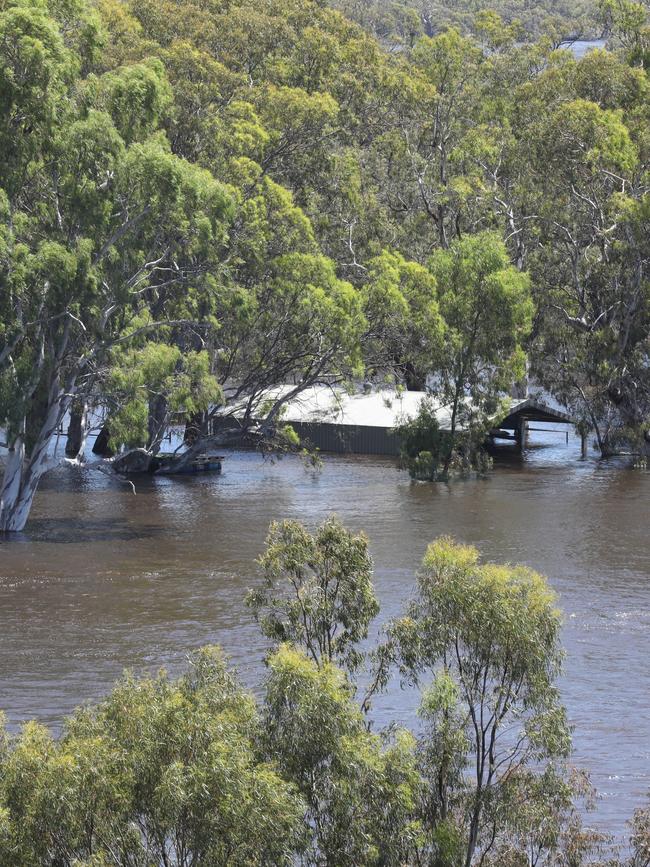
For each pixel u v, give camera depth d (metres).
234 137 111.75
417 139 153.62
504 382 111.00
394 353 117.69
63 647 56.22
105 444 123.19
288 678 26.62
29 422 82.88
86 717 26.59
